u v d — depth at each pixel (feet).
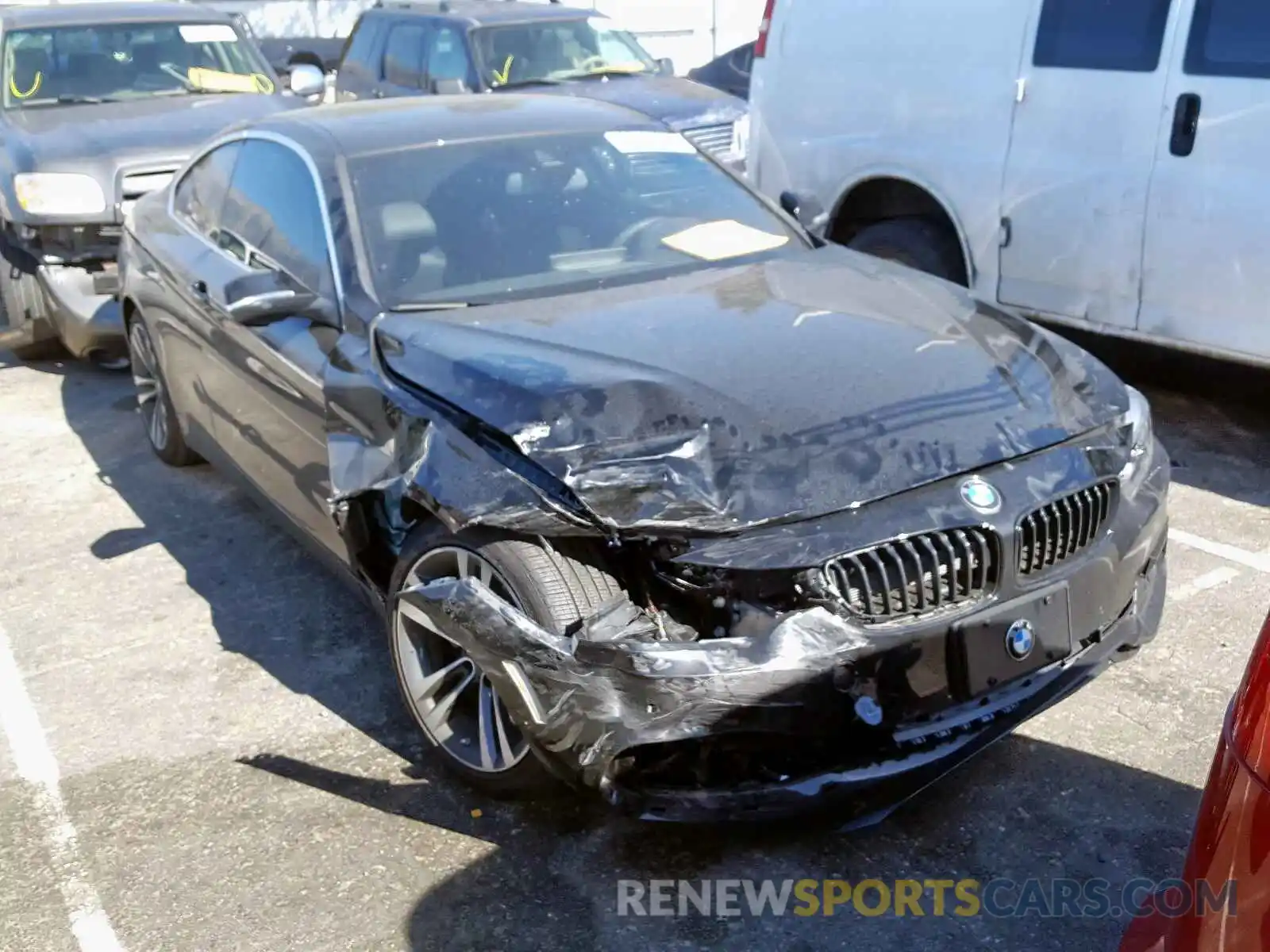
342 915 10.50
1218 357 18.65
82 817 11.97
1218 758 6.98
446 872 10.93
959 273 22.08
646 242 14.87
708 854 11.01
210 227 17.47
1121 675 13.29
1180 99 18.30
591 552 10.59
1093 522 11.28
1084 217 19.72
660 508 10.18
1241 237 17.90
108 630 15.55
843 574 10.05
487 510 10.61
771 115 24.21
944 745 10.24
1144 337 19.43
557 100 17.48
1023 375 12.01
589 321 12.73
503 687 10.35
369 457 12.23
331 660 14.52
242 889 10.87
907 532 10.18
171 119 25.54
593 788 10.28
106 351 24.45
